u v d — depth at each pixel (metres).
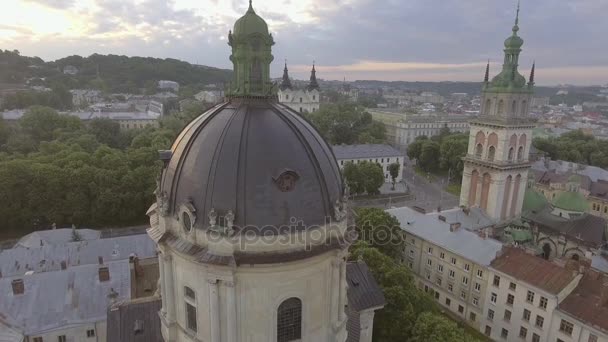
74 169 125.19
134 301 51.47
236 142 32.19
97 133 199.00
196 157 33.06
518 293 75.81
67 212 121.12
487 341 80.88
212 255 31.02
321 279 34.22
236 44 35.22
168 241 33.78
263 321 32.72
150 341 48.00
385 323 65.94
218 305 31.94
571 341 67.75
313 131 36.91
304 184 32.47
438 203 164.50
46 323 61.19
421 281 98.12
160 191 35.72
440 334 59.47
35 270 78.94
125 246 87.56
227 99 37.19
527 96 120.44
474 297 85.38
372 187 164.50
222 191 31.30
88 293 65.81
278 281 32.09
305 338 34.56
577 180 132.62
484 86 124.56
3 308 61.25
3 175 115.62
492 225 116.25
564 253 114.31
